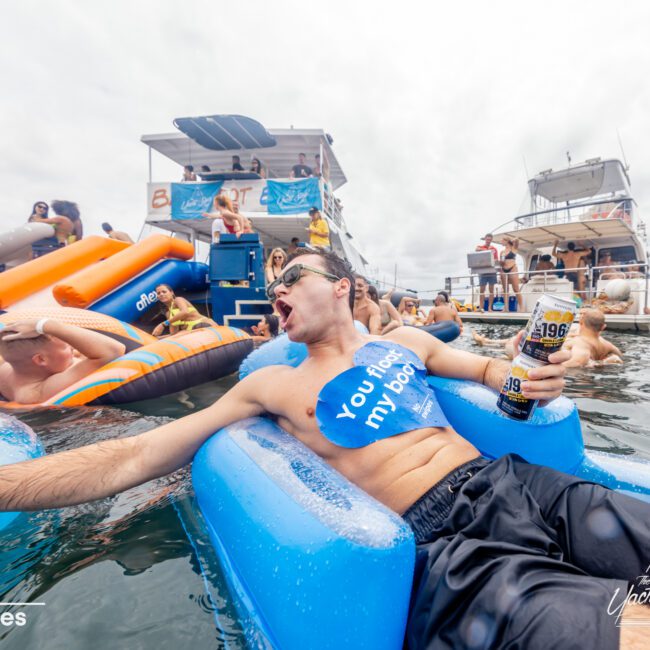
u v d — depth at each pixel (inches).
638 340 294.2
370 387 51.8
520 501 41.4
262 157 514.9
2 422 71.1
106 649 36.9
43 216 314.2
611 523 37.9
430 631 32.0
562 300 45.0
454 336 210.7
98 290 199.9
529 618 28.6
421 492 45.1
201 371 141.8
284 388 56.5
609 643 26.1
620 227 401.7
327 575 30.9
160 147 490.0
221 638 38.1
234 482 45.8
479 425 62.1
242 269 267.9
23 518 55.6
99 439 89.2
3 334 111.2
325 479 40.8
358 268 587.2
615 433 96.6
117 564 49.0
